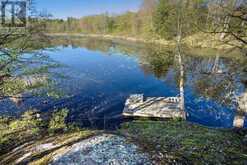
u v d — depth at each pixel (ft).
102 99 80.74
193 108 69.72
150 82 101.91
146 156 24.36
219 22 38.19
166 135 37.32
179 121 54.70
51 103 73.41
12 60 32.12
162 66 80.28
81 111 70.59
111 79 107.14
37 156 27.66
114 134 30.78
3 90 34.37
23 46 32.50
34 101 72.90
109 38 320.29
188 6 58.95
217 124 60.29
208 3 38.91
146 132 41.09
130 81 103.81
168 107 70.28
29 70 34.78
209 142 33.37
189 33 57.82
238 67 40.83
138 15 274.98
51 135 36.19
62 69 126.31
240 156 29.37
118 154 24.59
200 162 25.71
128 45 226.58
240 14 34.47
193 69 58.70
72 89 88.84
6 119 46.88
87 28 411.13
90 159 24.08
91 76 112.06
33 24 32.22
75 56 179.22
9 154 32.37
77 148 26.55
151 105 72.23
